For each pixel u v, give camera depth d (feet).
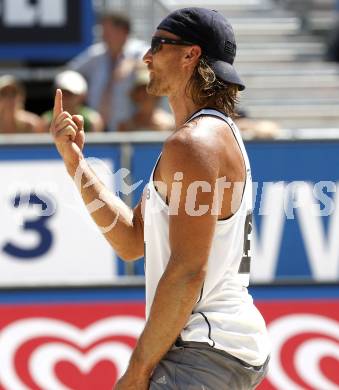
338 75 100.22
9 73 92.58
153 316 31.24
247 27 106.73
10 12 91.04
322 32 107.86
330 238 61.26
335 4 107.96
